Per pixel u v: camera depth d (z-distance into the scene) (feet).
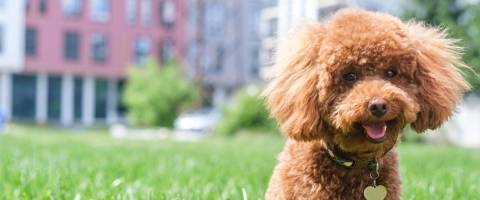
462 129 76.79
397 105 10.53
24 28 121.60
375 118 10.46
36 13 122.72
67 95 127.34
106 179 21.62
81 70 127.13
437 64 11.71
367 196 11.59
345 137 11.12
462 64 12.45
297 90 11.36
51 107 126.11
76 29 126.31
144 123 104.53
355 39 11.12
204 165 29.63
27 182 19.35
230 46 138.21
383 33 11.19
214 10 137.80
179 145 52.44
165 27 134.10
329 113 11.23
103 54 129.29
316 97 11.35
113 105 131.54
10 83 122.01
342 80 11.23
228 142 61.41
